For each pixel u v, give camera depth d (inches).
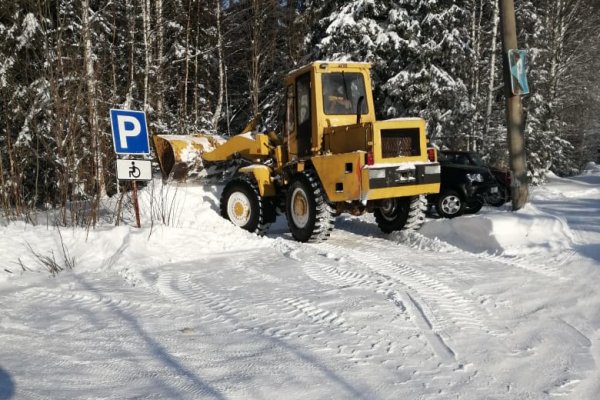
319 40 775.1
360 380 133.2
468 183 473.7
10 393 126.8
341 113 348.5
